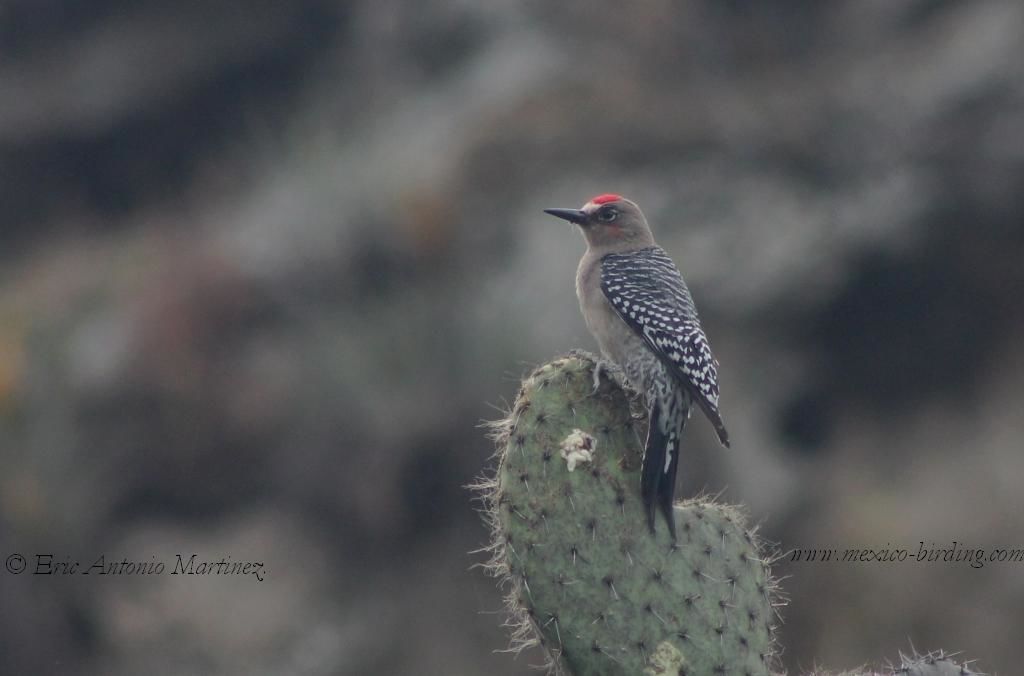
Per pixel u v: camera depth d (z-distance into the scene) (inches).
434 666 560.1
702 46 810.8
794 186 698.8
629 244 298.5
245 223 795.4
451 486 611.8
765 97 756.0
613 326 273.3
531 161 738.2
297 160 821.2
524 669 546.6
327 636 583.8
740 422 620.7
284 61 964.6
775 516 583.8
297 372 675.4
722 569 212.5
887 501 593.3
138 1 991.0
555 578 205.8
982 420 633.0
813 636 536.4
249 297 715.4
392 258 719.7
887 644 524.4
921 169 681.0
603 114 751.7
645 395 263.6
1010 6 733.9
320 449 644.1
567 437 212.4
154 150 954.7
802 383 653.9
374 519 615.2
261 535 634.8
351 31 947.3
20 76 979.9
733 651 207.8
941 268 669.3
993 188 668.1
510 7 847.7
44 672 579.2
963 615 527.2
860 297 669.9
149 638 592.4
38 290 843.4
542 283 661.3
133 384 695.1
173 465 668.1
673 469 214.4
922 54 744.3
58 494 660.7
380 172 760.3
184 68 957.8
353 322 689.0
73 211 941.8
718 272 666.8
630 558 207.2
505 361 630.5
